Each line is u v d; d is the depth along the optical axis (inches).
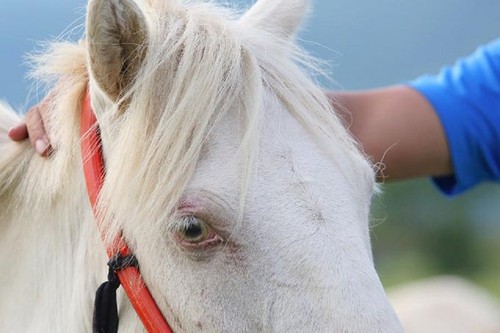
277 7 115.3
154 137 91.7
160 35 95.1
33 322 108.7
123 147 92.9
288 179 90.8
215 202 89.4
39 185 108.1
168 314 94.4
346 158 96.9
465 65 151.6
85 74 105.3
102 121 97.7
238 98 94.3
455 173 145.8
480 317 296.2
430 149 143.6
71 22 109.4
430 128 143.4
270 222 89.3
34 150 111.3
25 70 112.4
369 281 88.3
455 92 146.5
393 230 747.4
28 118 111.7
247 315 90.4
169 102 92.3
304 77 101.1
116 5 90.4
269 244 89.1
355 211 93.3
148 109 92.9
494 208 784.9
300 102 97.3
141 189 91.6
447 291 333.4
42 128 109.6
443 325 288.5
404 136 141.9
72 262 105.4
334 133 97.9
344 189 93.1
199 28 97.3
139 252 95.6
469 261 732.0
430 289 342.6
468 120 144.3
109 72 93.3
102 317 98.4
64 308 106.0
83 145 100.6
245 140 90.7
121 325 100.0
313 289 87.7
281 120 95.3
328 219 89.8
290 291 88.5
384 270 691.4
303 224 89.1
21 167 111.3
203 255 90.9
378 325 86.4
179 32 96.6
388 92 146.6
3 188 111.7
